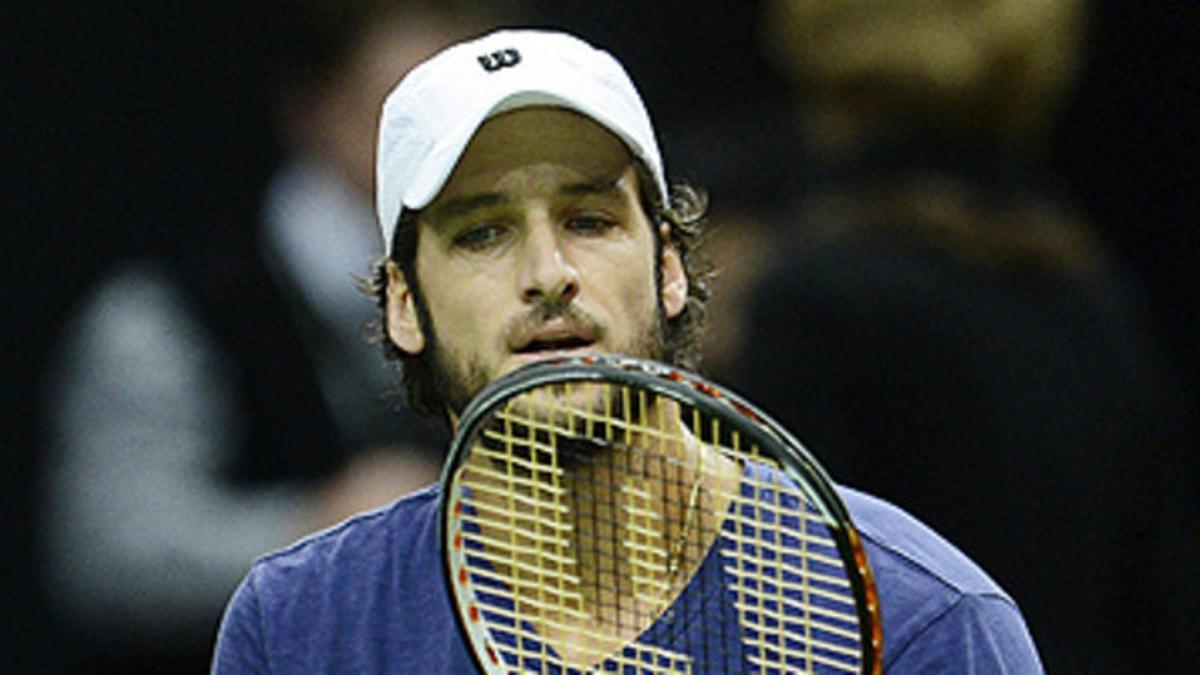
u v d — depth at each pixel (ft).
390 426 58.44
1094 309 50.34
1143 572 50.34
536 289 36.19
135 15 76.07
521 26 61.77
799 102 68.18
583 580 37.14
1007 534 48.70
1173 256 78.43
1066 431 49.16
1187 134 77.61
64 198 77.46
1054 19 50.49
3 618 79.41
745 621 36.42
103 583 57.77
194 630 57.77
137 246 77.00
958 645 35.78
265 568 39.06
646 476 36.60
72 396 59.11
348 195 59.77
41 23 76.59
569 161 36.52
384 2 59.41
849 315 49.32
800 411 49.62
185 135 76.18
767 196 67.62
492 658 36.06
